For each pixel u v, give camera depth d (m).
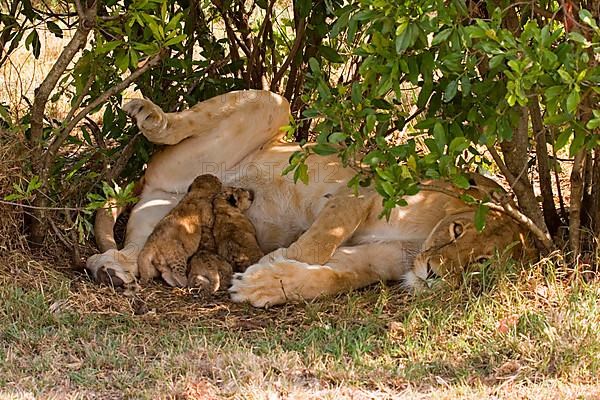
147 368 9.16
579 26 9.45
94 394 8.75
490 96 9.88
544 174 11.87
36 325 9.90
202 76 13.10
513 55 8.98
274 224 11.83
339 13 10.40
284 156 11.98
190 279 10.83
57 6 15.80
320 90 10.18
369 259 11.10
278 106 12.13
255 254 11.07
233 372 9.06
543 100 10.34
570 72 8.98
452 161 9.62
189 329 9.98
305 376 9.17
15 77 16.50
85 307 10.30
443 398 8.68
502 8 10.14
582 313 10.05
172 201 12.01
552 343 9.51
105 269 10.79
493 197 10.84
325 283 10.71
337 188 11.59
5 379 8.84
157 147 12.49
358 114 10.06
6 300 10.09
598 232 11.54
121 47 11.23
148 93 12.92
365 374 9.16
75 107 11.34
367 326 10.09
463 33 9.16
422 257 10.58
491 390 8.91
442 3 9.15
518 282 10.55
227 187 11.59
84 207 11.12
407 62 9.56
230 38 13.70
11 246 11.10
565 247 11.38
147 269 10.89
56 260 11.37
